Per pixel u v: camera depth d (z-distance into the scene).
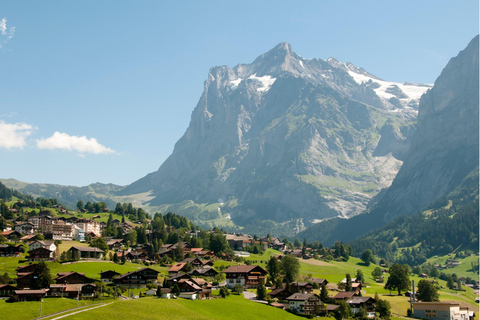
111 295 197.62
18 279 188.38
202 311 183.50
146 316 163.62
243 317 187.12
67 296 189.50
